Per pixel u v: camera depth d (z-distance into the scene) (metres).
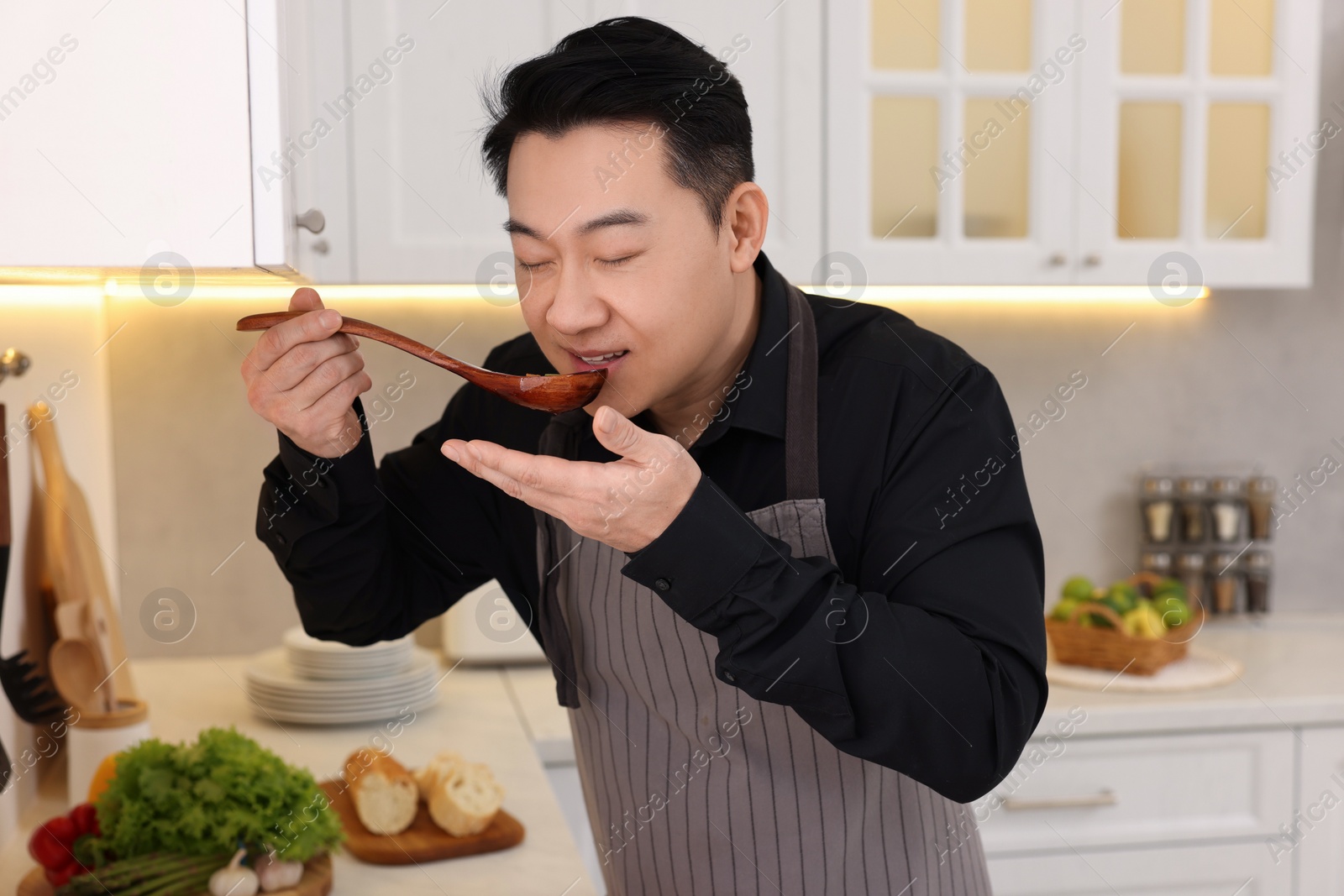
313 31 1.43
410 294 1.78
